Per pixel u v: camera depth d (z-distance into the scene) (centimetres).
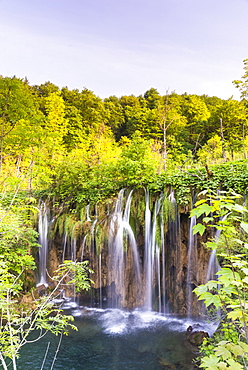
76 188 1292
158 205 995
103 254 1013
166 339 716
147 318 869
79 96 3109
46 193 1359
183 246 922
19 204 1052
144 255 993
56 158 1392
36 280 1120
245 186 800
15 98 968
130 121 2820
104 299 1010
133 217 1034
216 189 862
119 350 668
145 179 1079
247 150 1612
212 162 1580
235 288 180
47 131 1046
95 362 619
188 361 605
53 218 1233
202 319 846
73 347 682
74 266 446
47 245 1180
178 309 912
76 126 2248
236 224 572
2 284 390
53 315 877
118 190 1154
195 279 888
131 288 979
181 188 927
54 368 595
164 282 946
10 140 977
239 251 444
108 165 1190
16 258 719
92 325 814
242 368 159
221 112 2120
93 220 1091
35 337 725
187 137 2402
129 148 1137
